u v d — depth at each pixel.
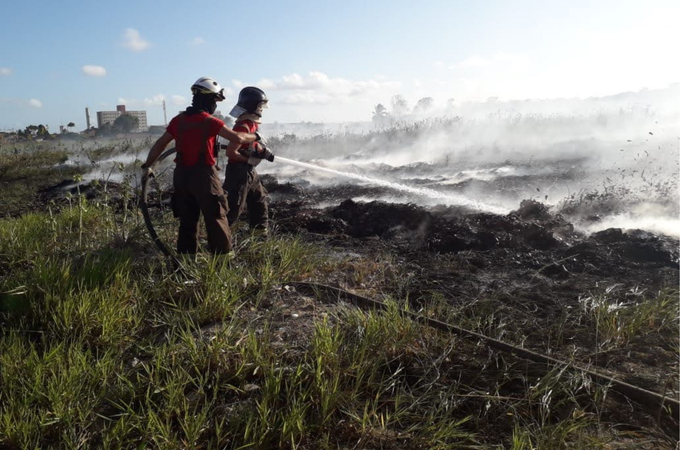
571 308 4.27
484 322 4.00
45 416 2.86
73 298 4.01
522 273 5.17
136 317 4.07
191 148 4.78
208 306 4.13
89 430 2.90
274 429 2.78
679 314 3.99
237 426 2.80
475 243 6.01
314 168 6.65
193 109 4.84
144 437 2.71
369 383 3.16
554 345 3.73
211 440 2.75
